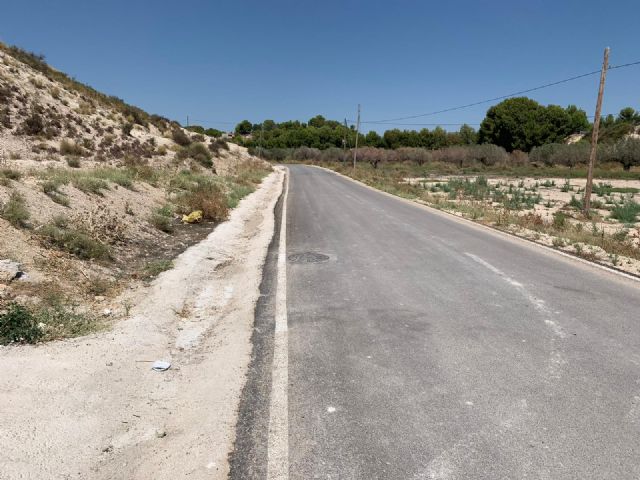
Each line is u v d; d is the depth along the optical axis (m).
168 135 42.28
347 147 110.19
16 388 3.96
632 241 13.60
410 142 107.06
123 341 5.23
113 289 7.10
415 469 3.23
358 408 4.02
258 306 6.86
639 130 78.81
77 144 27.20
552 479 3.12
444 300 7.10
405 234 13.45
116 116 37.53
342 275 8.66
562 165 67.88
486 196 29.05
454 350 5.23
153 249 10.29
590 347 5.32
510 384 4.43
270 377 4.61
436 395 4.23
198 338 5.76
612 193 33.06
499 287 7.82
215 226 14.36
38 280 6.44
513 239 12.82
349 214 18.34
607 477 3.14
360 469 3.24
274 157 92.56
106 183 14.13
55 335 5.11
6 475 2.97
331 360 4.99
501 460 3.31
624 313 6.52
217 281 8.58
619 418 3.85
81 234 8.46
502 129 83.25
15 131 25.03
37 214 8.86
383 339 5.56
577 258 10.27
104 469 3.20
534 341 5.48
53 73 37.84
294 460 3.34
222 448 3.48
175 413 3.97
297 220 16.61
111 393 4.14
